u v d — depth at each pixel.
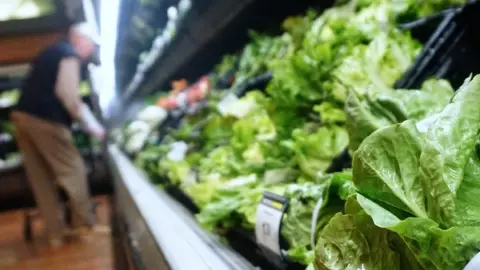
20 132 4.28
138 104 8.90
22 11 5.38
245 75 3.00
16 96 7.62
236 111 2.33
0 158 7.24
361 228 0.63
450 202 0.54
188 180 2.19
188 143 2.91
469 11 1.16
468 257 0.51
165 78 5.90
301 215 1.01
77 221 4.52
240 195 1.44
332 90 1.43
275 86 1.60
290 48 2.20
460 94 0.62
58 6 5.22
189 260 1.05
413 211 0.58
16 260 4.02
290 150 1.55
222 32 3.78
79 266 3.55
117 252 3.56
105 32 6.15
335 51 1.54
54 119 4.20
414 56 1.39
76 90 4.23
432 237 0.52
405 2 1.62
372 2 1.82
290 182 1.43
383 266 0.60
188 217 1.75
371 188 0.62
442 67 1.19
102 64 8.59
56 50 4.19
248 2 2.56
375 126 0.96
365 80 1.39
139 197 2.21
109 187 6.73
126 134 5.51
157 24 6.05
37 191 4.41
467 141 0.57
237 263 1.05
